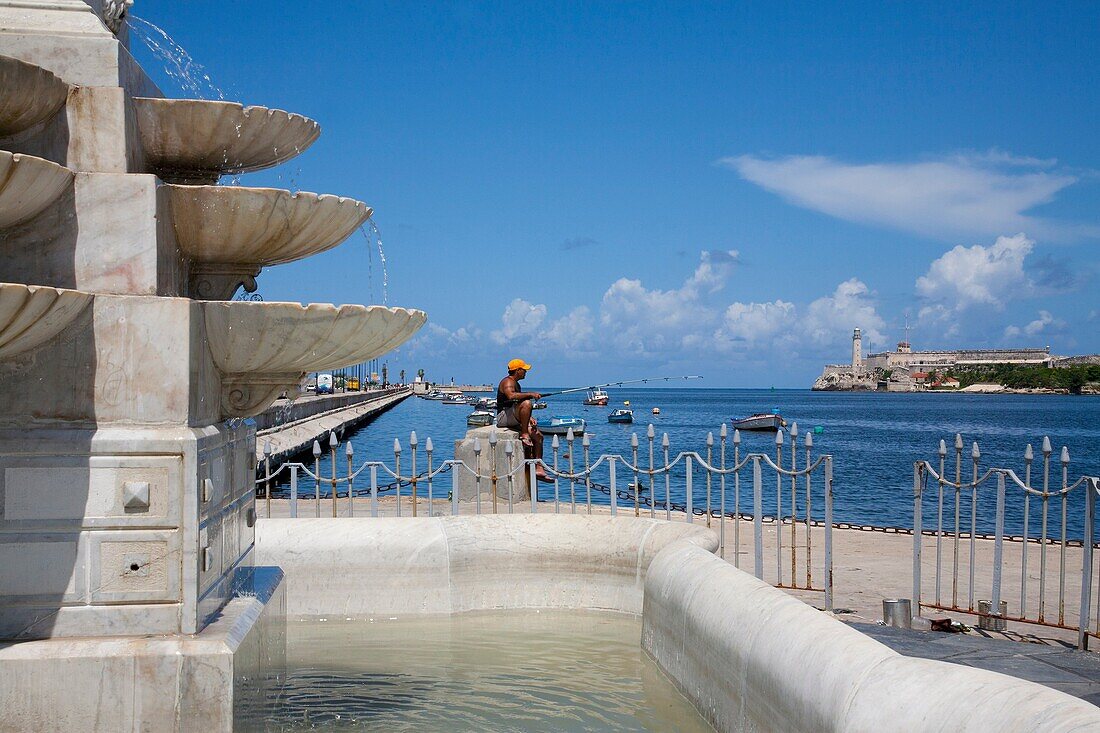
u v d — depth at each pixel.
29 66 3.69
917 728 2.90
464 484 11.64
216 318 4.06
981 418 88.50
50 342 3.85
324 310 4.09
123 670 3.72
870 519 17.31
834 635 3.63
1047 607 6.66
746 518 11.04
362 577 6.50
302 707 4.80
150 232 4.01
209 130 4.46
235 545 4.61
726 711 4.36
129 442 3.83
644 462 29.45
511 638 6.07
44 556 3.82
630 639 6.07
